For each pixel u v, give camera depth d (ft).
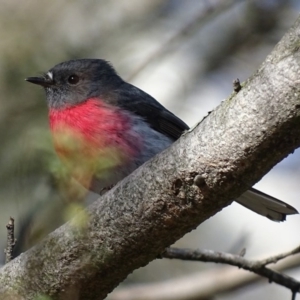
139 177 23.16
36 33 49.98
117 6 52.60
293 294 31.81
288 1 50.78
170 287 42.11
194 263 48.21
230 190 21.93
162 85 50.14
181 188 22.33
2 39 48.91
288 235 47.98
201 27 48.85
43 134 28.68
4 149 42.83
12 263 25.63
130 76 46.85
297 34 20.25
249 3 50.96
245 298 49.03
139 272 47.39
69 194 28.04
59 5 51.62
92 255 24.20
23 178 33.83
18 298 25.30
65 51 50.21
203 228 48.93
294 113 20.25
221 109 21.58
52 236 24.90
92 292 25.16
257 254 46.70
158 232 23.22
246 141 21.06
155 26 52.13
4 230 43.65
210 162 21.67
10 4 50.85
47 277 24.86
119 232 23.61
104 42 51.37
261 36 50.78
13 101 45.83
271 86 20.48
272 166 21.58
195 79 50.55
